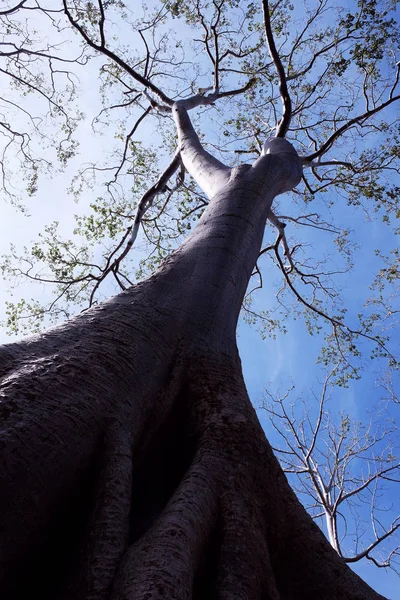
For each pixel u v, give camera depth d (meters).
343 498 10.56
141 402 2.63
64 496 2.01
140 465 2.64
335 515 10.29
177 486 2.44
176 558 1.78
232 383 3.13
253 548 2.15
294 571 2.40
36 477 1.88
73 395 2.26
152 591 1.59
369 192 10.84
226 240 4.36
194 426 2.79
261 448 2.70
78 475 2.08
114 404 2.41
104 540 1.86
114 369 2.59
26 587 1.90
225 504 2.29
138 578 1.66
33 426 1.98
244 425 2.76
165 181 9.66
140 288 3.55
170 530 1.92
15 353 2.48
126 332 2.94
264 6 7.84
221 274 3.96
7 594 1.83
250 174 5.70
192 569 1.84
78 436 2.12
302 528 2.53
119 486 2.07
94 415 2.26
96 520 1.94
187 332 3.33
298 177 6.89
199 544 2.01
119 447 2.23
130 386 2.60
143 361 2.81
